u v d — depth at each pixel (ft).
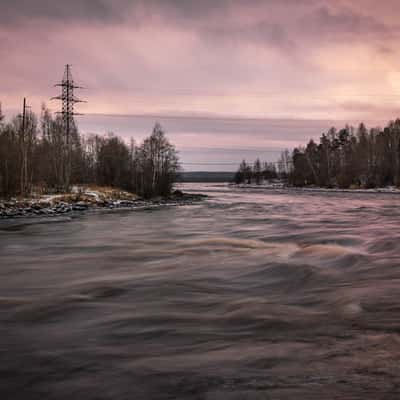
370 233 78.54
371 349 23.53
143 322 29.91
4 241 79.36
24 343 25.85
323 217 124.36
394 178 412.98
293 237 78.23
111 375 20.97
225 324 29.12
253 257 57.41
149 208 185.98
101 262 55.98
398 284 39.81
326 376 20.12
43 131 248.73
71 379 20.62
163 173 273.54
